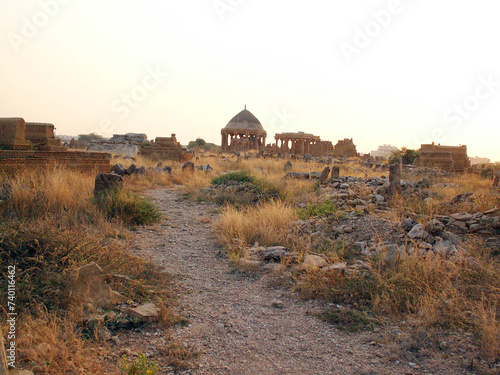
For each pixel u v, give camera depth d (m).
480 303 4.92
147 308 4.82
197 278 6.32
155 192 15.20
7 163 11.46
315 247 7.63
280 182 15.52
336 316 4.92
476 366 3.77
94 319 4.32
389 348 4.18
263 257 7.17
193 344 4.22
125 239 7.95
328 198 11.04
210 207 12.54
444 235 7.28
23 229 5.74
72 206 9.11
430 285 5.37
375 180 14.52
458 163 33.06
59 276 4.87
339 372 3.77
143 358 3.51
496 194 10.89
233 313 5.07
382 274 5.85
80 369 3.41
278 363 3.93
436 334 4.37
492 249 6.81
